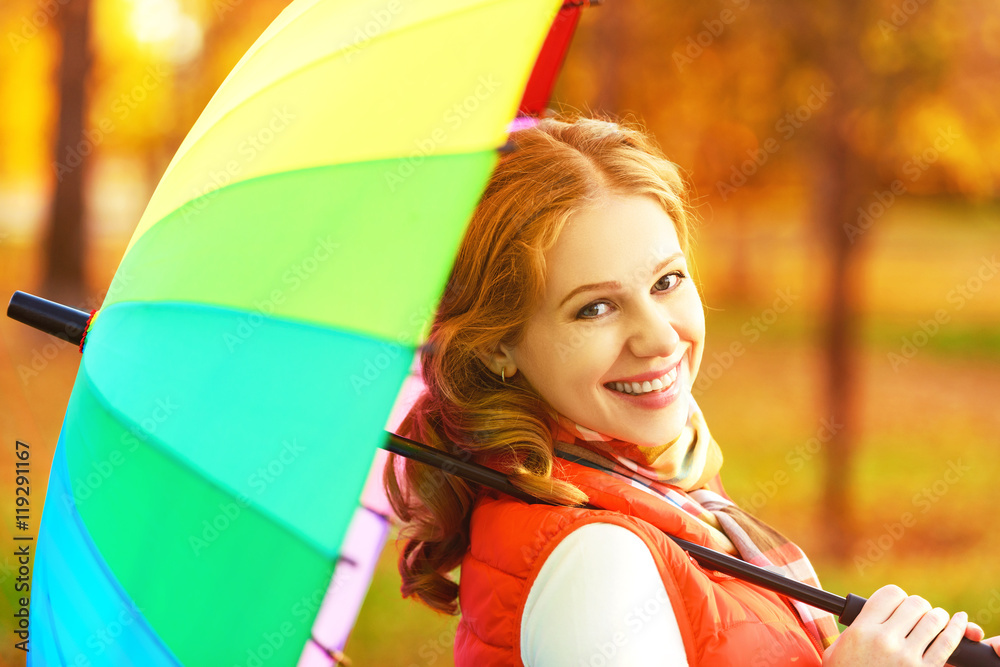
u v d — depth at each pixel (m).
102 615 1.24
